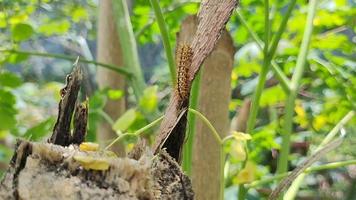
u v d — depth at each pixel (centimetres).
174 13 117
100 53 111
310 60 101
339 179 160
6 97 106
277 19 115
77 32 163
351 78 102
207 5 55
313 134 117
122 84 112
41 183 51
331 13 107
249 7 117
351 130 129
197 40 55
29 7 121
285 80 80
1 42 115
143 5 119
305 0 112
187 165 65
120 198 50
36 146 52
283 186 61
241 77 150
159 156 53
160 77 179
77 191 50
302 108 115
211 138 72
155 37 139
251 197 120
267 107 141
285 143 78
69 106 56
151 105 91
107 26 109
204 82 72
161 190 52
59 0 126
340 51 126
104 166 51
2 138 146
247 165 68
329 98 109
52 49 221
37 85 204
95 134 101
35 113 191
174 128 55
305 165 61
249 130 75
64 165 51
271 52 76
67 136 57
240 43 126
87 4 158
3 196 51
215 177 72
